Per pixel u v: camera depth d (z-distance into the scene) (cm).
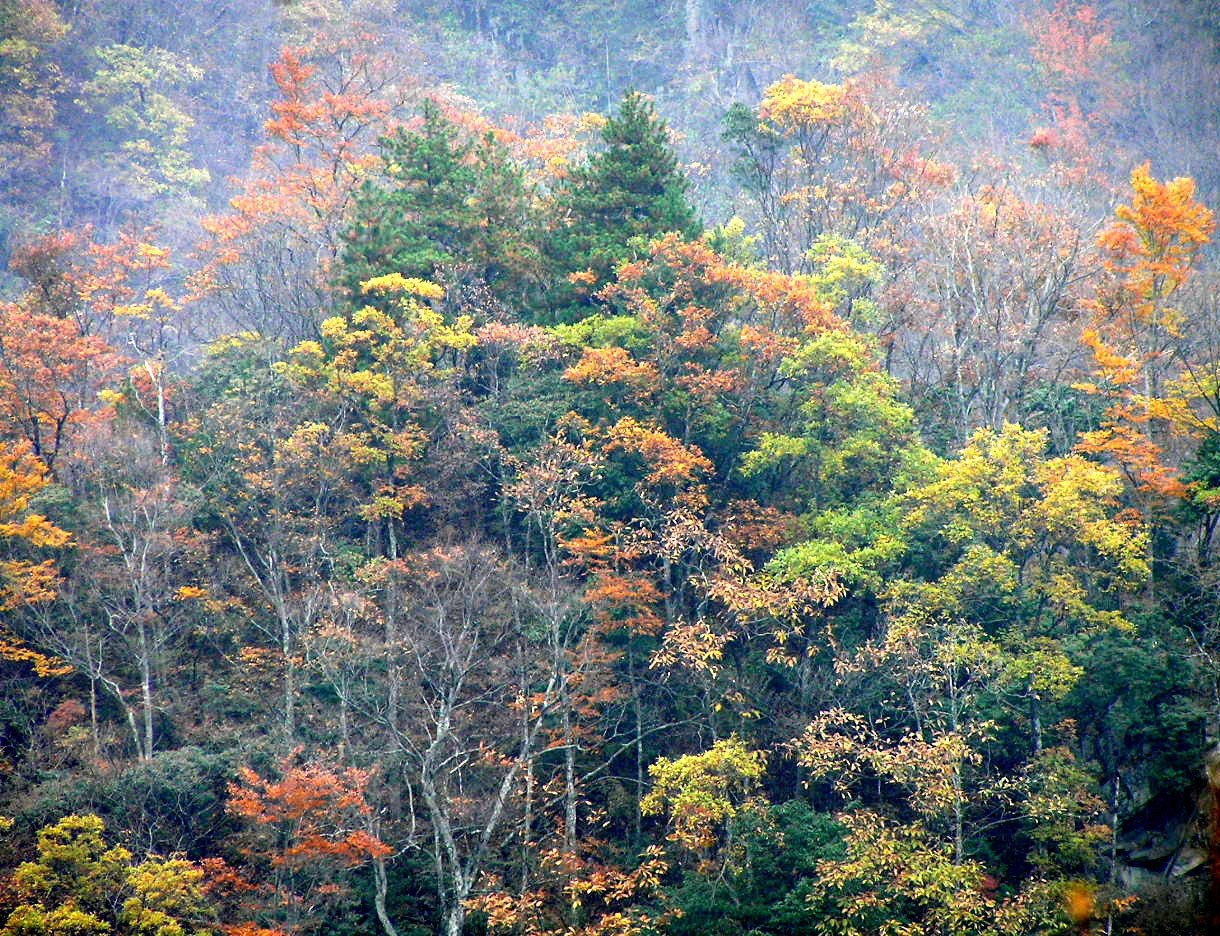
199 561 6919
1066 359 7438
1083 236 7881
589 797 6194
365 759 5916
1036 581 6019
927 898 5200
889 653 5788
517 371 7656
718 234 7850
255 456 7050
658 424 7081
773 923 5325
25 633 6612
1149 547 5991
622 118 8350
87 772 5947
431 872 5762
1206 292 7388
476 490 7056
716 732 6097
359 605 6194
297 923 5388
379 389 7050
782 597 6094
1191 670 5644
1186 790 5388
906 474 6638
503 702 6188
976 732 5522
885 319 7956
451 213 8100
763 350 7025
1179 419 6225
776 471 7206
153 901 5241
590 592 6153
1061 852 5394
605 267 7825
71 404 7912
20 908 5091
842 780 6019
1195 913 4828
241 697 6469
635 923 5462
